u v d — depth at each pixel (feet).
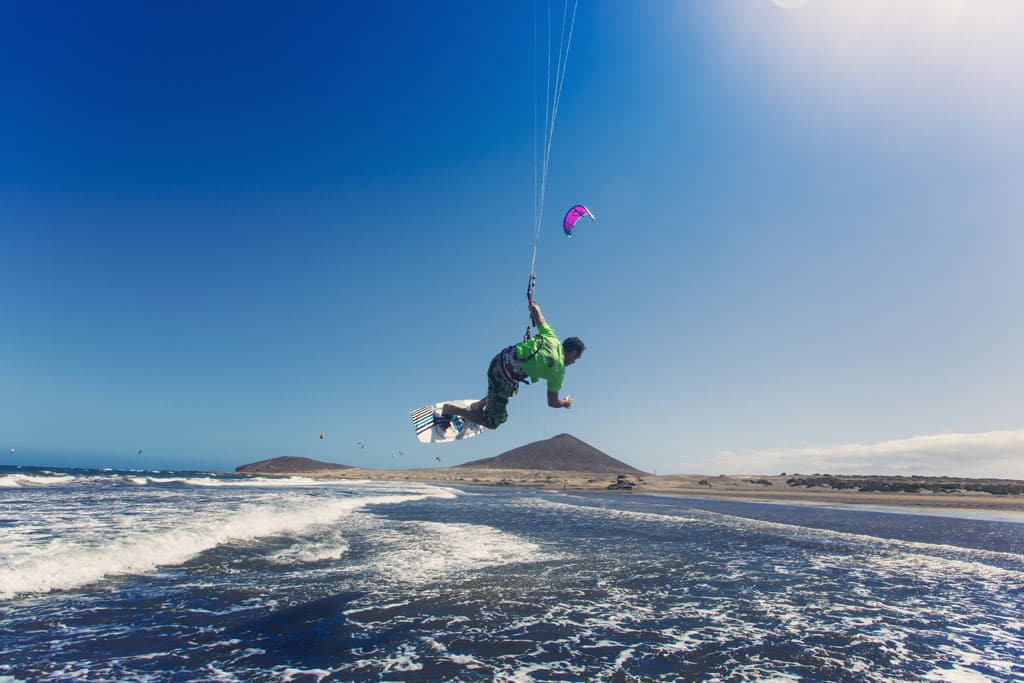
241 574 31.73
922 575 38.45
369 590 29.32
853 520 77.97
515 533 53.36
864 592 32.83
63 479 122.11
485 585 31.30
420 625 23.94
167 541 37.65
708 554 44.52
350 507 76.33
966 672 20.47
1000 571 40.68
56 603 24.99
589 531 56.75
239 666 19.02
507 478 273.95
